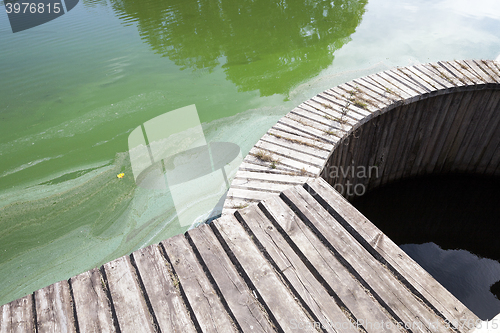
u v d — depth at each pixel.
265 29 11.80
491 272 5.32
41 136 7.37
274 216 2.56
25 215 5.41
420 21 11.97
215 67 9.66
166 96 8.47
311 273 2.18
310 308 1.98
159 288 2.17
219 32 11.77
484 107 5.55
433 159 6.19
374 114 4.76
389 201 6.56
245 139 6.65
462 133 5.87
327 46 10.38
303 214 2.54
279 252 2.31
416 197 6.64
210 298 2.09
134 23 13.23
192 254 2.38
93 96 8.72
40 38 12.68
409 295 1.99
